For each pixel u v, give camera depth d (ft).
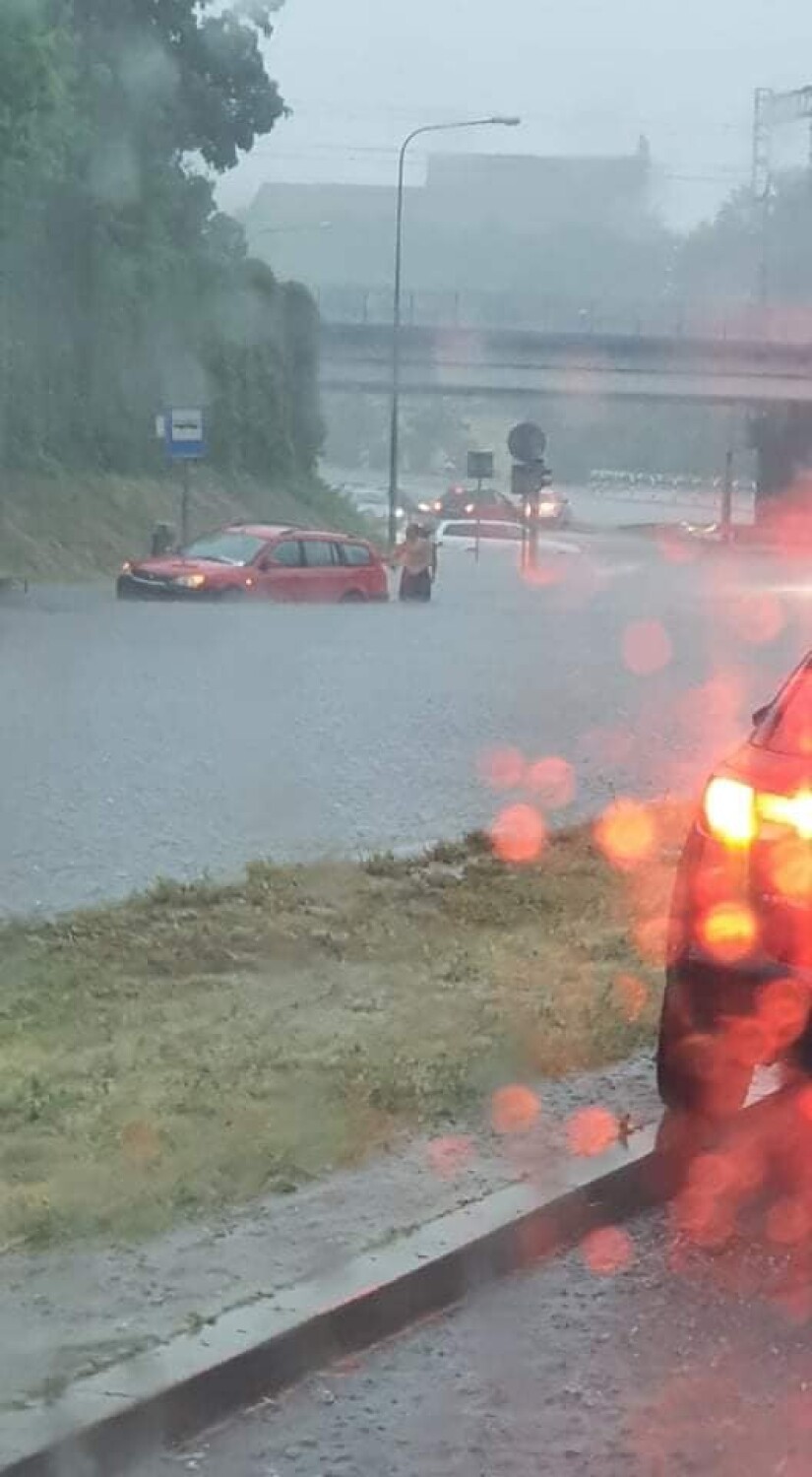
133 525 175.63
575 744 58.59
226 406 205.67
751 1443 15.42
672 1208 20.54
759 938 20.92
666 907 33.63
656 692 75.51
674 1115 21.95
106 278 180.96
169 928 31.12
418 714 65.10
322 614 113.80
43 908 32.94
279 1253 17.63
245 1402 15.72
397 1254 17.71
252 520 197.88
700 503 445.37
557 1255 19.12
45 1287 16.78
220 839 40.40
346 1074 22.76
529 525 182.50
